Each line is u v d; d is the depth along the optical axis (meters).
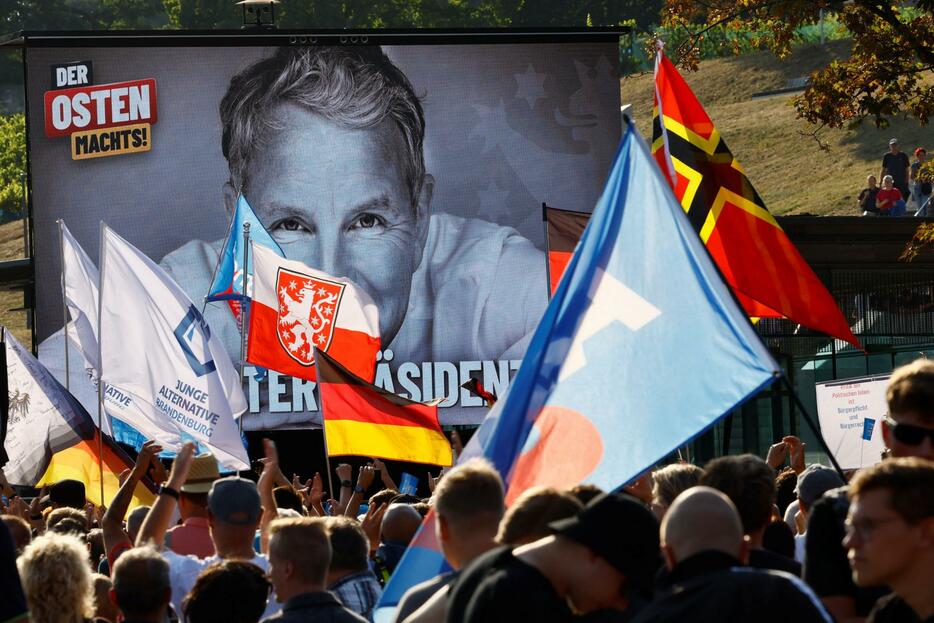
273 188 25.69
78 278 16.47
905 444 6.04
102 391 13.59
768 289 11.75
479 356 25.89
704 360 7.04
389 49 25.84
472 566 5.24
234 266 16.78
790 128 67.38
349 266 25.80
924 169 26.16
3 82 86.56
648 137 66.69
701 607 4.74
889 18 23.27
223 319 25.52
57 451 14.32
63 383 25.06
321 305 16.45
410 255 25.89
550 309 7.34
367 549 7.71
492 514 5.83
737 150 67.00
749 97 72.94
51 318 25.38
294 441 26.05
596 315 7.26
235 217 16.86
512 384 7.26
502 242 26.00
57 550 6.79
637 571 5.10
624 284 7.26
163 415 13.42
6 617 5.24
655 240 7.27
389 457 14.10
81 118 25.55
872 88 23.45
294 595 6.48
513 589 5.00
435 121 25.92
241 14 68.81
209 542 8.69
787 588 4.74
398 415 14.16
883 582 4.72
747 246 11.83
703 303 7.10
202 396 13.41
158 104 25.61
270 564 6.55
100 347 13.38
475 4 72.38
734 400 6.92
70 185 25.53
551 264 16.53
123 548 8.66
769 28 24.81
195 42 25.61
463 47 25.95
